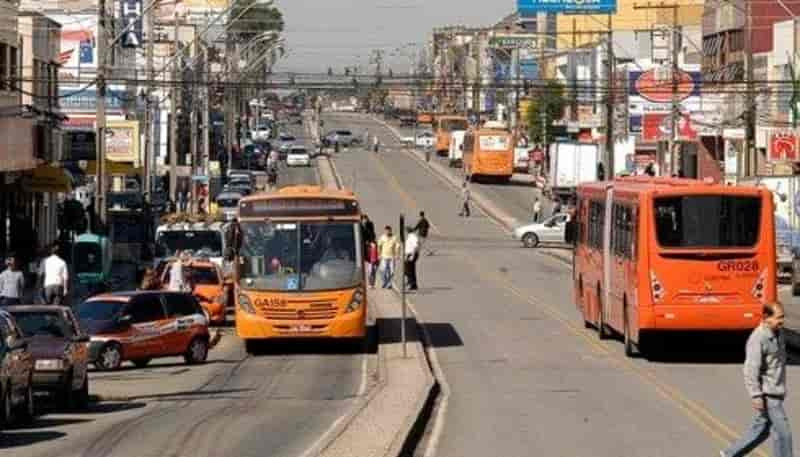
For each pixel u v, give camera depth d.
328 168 163.50
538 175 149.25
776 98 95.94
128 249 81.06
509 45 189.25
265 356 46.41
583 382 37.44
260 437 27.61
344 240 45.34
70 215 77.88
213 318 57.28
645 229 40.53
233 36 155.62
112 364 41.78
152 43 96.81
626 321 43.06
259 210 45.34
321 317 44.88
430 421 30.16
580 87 126.88
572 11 88.19
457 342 48.72
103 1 86.69
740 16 105.50
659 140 107.12
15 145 68.69
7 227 74.94
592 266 50.41
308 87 114.44
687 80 91.06
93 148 92.50
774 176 77.00
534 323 55.22
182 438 27.48
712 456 24.92
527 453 25.39
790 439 21.95
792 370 40.78
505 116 199.25
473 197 135.12
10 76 72.69
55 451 25.69
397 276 74.00
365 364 43.59
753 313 40.19
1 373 27.64
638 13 157.00
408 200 131.62
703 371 39.88
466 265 87.25
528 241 100.19
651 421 29.86
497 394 35.06
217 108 155.50
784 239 74.44
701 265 40.25
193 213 88.19
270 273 45.03
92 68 95.62
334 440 25.58
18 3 78.50
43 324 32.53
